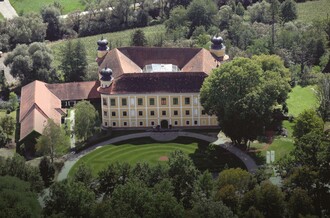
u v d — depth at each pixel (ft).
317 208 605.31
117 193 577.43
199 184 602.44
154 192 587.68
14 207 574.56
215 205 548.31
